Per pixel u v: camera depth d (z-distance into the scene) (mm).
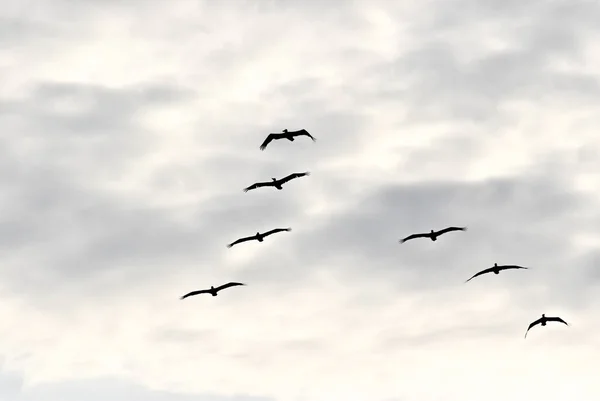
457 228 81250
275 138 73312
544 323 78500
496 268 79562
